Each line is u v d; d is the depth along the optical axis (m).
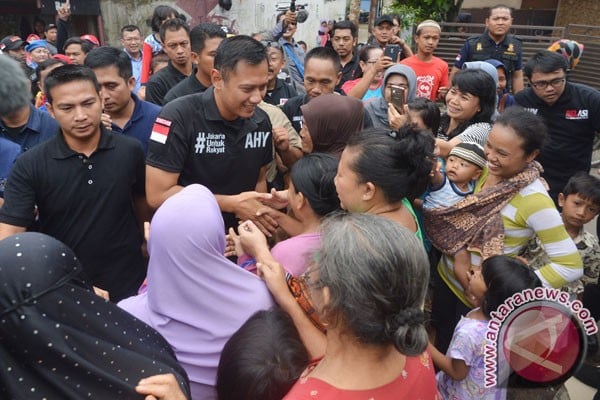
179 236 1.51
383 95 3.59
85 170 2.21
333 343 1.11
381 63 3.60
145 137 2.98
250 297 1.59
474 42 5.06
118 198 2.31
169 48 3.88
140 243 2.51
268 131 2.52
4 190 2.41
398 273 1.01
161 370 1.22
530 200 2.16
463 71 2.98
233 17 9.59
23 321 1.05
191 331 1.57
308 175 1.88
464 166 2.36
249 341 1.38
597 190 2.66
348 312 1.02
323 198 1.88
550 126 3.68
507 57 4.94
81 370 1.10
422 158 1.72
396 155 1.71
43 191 2.18
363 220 1.11
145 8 9.24
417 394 1.14
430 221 2.44
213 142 2.33
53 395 1.10
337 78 3.33
